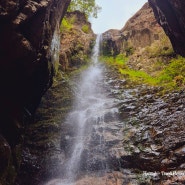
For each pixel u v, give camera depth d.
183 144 8.32
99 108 12.14
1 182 6.32
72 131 10.91
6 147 6.30
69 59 17.78
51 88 13.76
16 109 7.54
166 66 15.64
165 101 10.70
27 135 10.70
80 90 14.41
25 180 9.20
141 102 11.50
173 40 10.77
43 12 6.24
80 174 9.02
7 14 5.09
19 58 6.01
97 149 9.55
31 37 6.09
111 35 22.03
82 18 24.39
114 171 8.58
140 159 8.48
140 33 19.86
